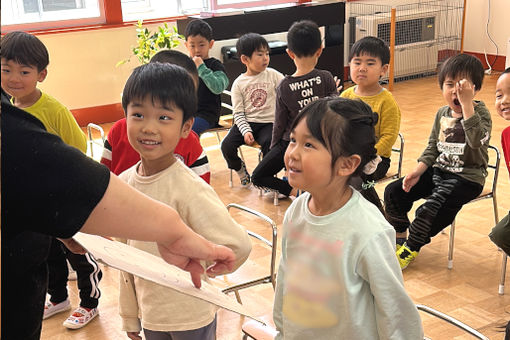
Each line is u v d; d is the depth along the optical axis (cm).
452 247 295
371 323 131
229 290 216
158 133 145
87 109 590
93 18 585
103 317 265
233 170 461
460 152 283
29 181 65
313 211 136
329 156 126
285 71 635
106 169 72
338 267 129
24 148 65
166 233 81
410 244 294
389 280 125
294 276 139
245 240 154
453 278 288
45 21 568
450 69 281
